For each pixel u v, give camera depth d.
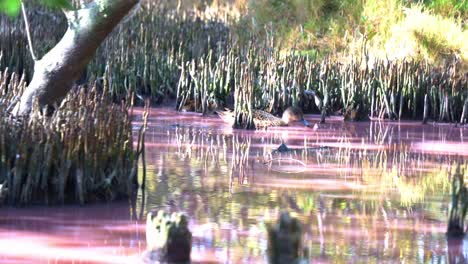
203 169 15.16
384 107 23.91
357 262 9.80
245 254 10.01
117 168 12.87
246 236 10.79
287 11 30.47
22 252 10.12
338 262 9.77
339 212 12.17
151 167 15.24
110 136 12.81
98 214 11.93
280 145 17.67
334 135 20.25
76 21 13.78
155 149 17.25
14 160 12.36
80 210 12.15
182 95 23.56
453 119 23.73
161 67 24.69
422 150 18.22
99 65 24.56
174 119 21.97
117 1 13.59
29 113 13.34
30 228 11.14
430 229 11.39
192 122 21.55
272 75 23.59
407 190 13.76
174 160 16.00
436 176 15.05
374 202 12.85
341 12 29.92
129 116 13.36
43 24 26.59
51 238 10.73
